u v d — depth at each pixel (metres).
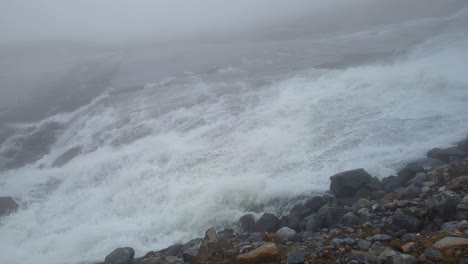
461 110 12.66
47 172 13.91
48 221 11.09
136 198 11.30
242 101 16.88
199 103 17.55
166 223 10.01
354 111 13.99
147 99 19.47
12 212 11.56
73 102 20.64
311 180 10.43
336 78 17.38
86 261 9.05
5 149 16.27
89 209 11.34
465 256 5.22
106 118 17.77
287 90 17.03
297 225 8.55
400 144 11.41
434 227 6.62
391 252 5.69
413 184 8.84
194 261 7.30
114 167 13.23
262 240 7.87
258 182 10.38
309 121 13.80
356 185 9.16
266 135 13.30
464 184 7.90
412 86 15.08
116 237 9.73
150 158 13.28
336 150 11.75
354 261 5.78
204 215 9.89
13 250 9.88
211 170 11.88
